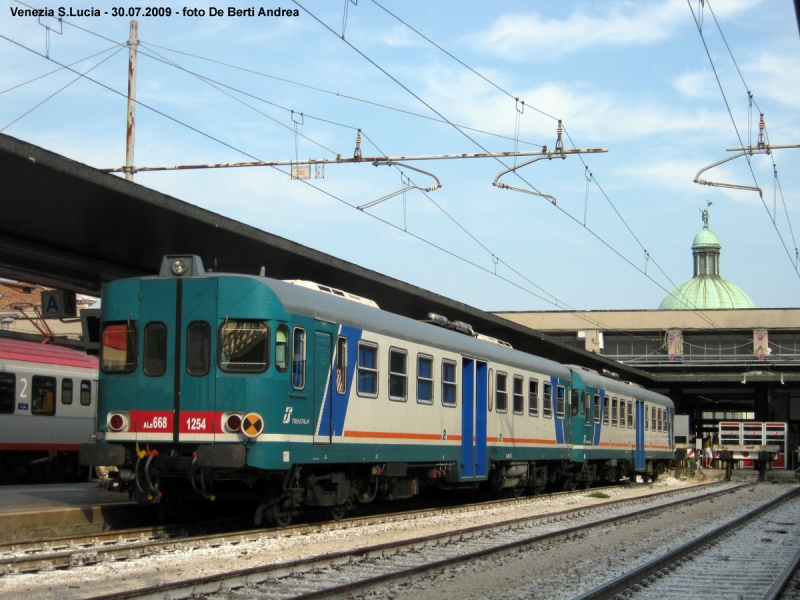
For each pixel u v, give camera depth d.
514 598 9.70
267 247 18.33
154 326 13.75
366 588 9.51
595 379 29.31
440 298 26.12
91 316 16.94
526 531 15.84
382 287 23.22
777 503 25.23
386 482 17.59
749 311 55.25
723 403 72.50
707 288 93.56
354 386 15.48
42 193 14.48
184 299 13.67
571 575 11.32
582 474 29.06
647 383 53.62
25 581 9.62
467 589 10.10
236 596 9.08
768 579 11.42
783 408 61.81
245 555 11.77
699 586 10.80
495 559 12.29
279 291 13.71
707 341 56.97
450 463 19.36
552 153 20.20
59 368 26.39
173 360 13.55
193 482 13.11
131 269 20.42
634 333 57.53
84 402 27.31
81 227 16.72
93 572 10.27
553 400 25.53
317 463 14.50
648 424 35.94
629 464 33.56
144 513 15.23
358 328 15.69
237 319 13.43
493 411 21.23
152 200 15.10
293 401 13.72
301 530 14.47
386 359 16.61
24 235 17.30
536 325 57.75
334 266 20.45
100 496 16.77
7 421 24.33
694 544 13.91
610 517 18.05
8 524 12.59
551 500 23.97
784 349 55.56
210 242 17.91
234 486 15.30
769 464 44.25
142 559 11.13
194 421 13.30
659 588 10.57
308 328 14.22
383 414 16.42
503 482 22.67
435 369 18.58
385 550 12.16
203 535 13.73
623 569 11.95
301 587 9.68
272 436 13.25
